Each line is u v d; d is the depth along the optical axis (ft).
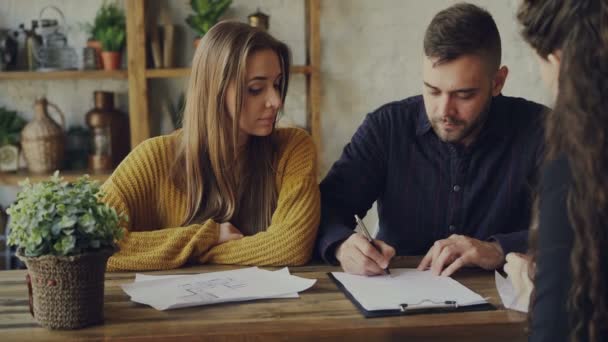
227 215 6.18
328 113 11.84
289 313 4.40
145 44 10.85
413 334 4.16
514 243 5.37
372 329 4.13
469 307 4.50
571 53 2.96
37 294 4.15
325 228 5.90
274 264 5.64
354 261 5.24
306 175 6.20
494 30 5.86
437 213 6.64
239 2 11.60
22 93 11.57
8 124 11.13
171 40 11.00
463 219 6.59
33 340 4.00
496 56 5.89
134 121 10.82
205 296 4.66
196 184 6.19
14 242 4.17
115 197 6.00
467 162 6.52
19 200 4.23
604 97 2.89
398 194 6.74
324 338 4.10
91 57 10.99
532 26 3.14
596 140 2.87
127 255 5.56
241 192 6.32
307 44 11.50
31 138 10.77
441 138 6.15
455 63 5.73
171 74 10.84
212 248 5.75
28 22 11.43
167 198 6.28
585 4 2.95
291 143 6.49
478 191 6.53
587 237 2.87
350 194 6.68
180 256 5.59
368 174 6.74
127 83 11.64
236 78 5.92
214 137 6.06
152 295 4.72
